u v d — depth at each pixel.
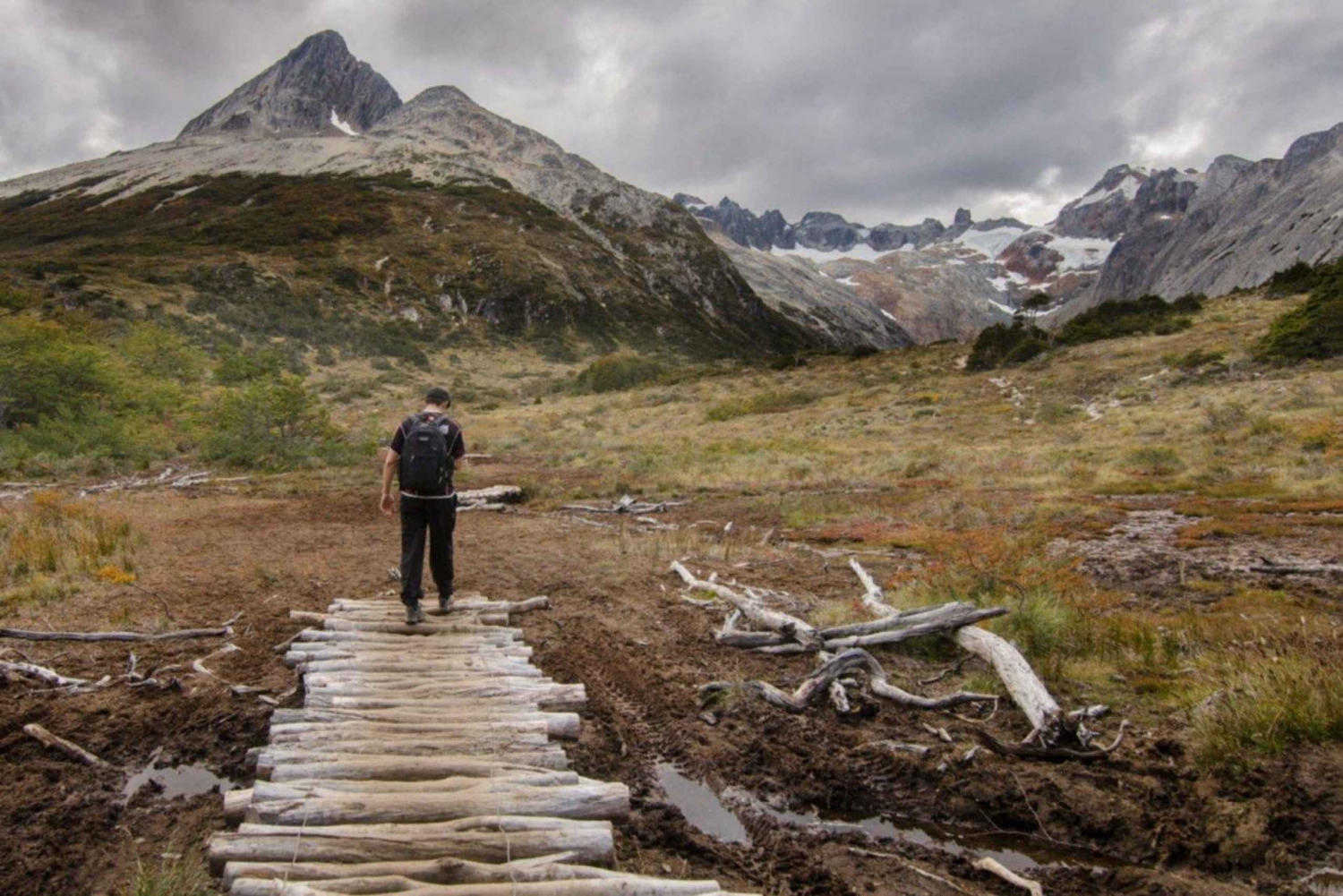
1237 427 21.23
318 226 98.62
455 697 4.17
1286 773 3.34
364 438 24.81
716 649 5.60
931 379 44.16
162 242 86.31
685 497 15.51
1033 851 3.19
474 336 82.56
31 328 23.38
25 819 3.21
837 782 3.67
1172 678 4.64
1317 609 6.23
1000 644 4.74
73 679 4.68
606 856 2.80
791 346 138.75
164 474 18.91
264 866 2.55
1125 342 43.25
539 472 20.42
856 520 11.98
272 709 4.36
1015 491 15.19
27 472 18.02
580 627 6.11
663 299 120.94
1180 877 2.91
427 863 2.59
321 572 8.04
